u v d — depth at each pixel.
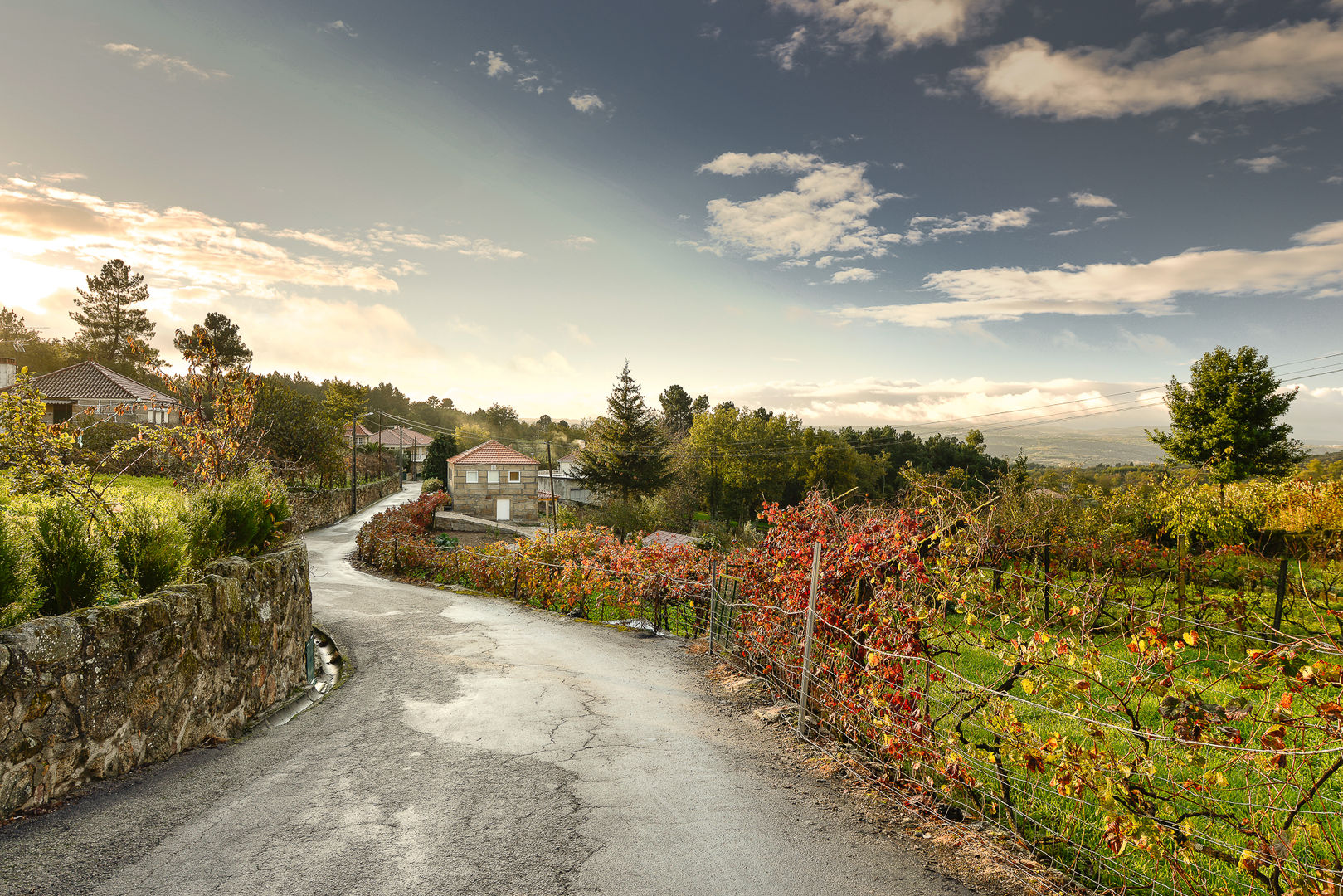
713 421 69.56
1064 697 3.51
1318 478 15.50
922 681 4.71
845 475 66.56
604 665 8.41
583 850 3.60
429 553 18.41
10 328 72.06
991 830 3.86
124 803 4.07
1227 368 24.03
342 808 4.09
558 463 77.00
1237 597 10.05
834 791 4.45
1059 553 12.02
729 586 9.02
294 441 34.66
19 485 6.25
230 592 5.96
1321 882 2.57
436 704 6.62
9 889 3.04
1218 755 3.79
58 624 4.11
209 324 74.94
